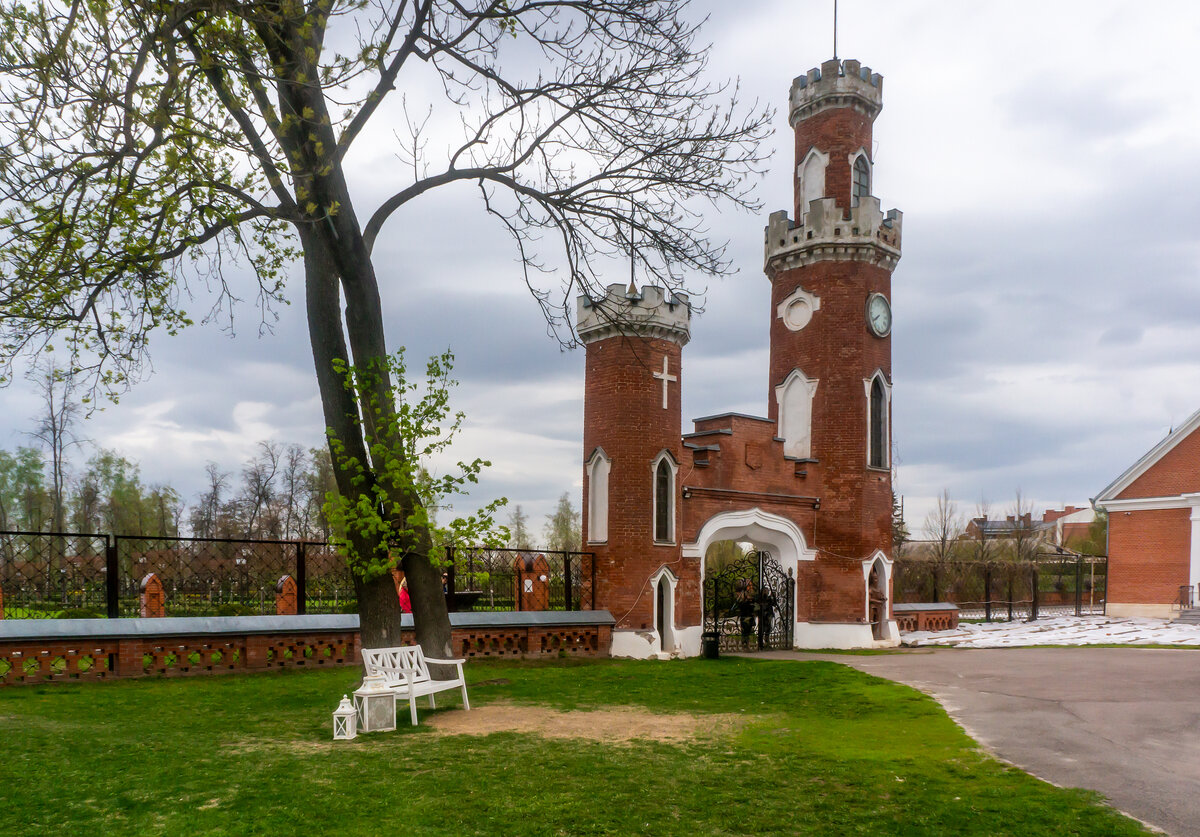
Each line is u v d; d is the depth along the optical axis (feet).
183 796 22.20
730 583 80.38
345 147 40.06
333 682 47.09
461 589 77.46
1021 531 199.52
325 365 42.27
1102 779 24.76
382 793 22.67
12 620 44.37
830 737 31.94
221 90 35.32
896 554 166.20
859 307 85.76
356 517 41.01
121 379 41.39
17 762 25.71
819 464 85.05
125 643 46.96
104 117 30.89
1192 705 37.22
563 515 216.13
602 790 23.35
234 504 166.30
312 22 34.37
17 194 31.96
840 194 88.07
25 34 30.37
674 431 74.08
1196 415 119.14
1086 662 56.59
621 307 70.69
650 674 54.65
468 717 36.11
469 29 41.52
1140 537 124.26
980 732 32.07
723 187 47.24
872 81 90.79
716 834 19.98
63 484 149.07
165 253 39.06
